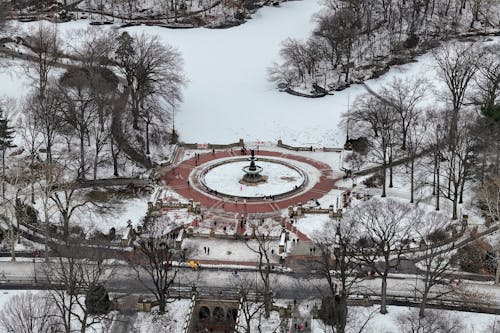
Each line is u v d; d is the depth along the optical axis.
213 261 126.44
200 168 167.88
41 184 140.50
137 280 117.50
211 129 186.25
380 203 136.62
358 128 177.75
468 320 105.38
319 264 121.94
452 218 136.88
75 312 107.38
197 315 113.44
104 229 136.00
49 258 118.31
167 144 177.00
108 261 122.19
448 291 110.56
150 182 158.12
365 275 116.56
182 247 131.12
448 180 148.88
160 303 109.31
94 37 197.00
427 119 165.12
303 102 196.12
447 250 116.75
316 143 180.62
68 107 160.50
